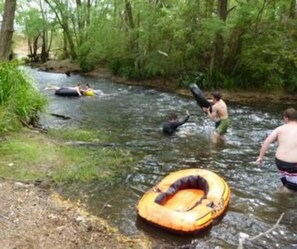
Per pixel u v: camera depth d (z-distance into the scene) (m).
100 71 24.94
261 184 6.74
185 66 19.98
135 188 6.33
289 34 17.94
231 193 6.30
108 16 23.78
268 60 18.14
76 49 27.58
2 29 10.06
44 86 18.36
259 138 9.93
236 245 4.75
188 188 5.96
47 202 5.39
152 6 20.38
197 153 8.44
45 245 4.18
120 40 22.36
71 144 8.46
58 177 6.41
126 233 4.85
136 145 8.84
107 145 8.69
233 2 20.39
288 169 6.23
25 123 9.30
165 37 20.09
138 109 13.44
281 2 17.14
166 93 17.53
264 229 5.18
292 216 5.57
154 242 4.69
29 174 6.41
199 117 12.19
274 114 13.56
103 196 5.96
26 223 4.63
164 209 5.05
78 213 5.19
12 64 9.52
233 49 18.73
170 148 8.73
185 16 19.08
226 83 18.45
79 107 13.39
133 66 21.95
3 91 8.91
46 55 32.22
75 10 28.66
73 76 23.53
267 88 18.36
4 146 7.53
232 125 11.48
